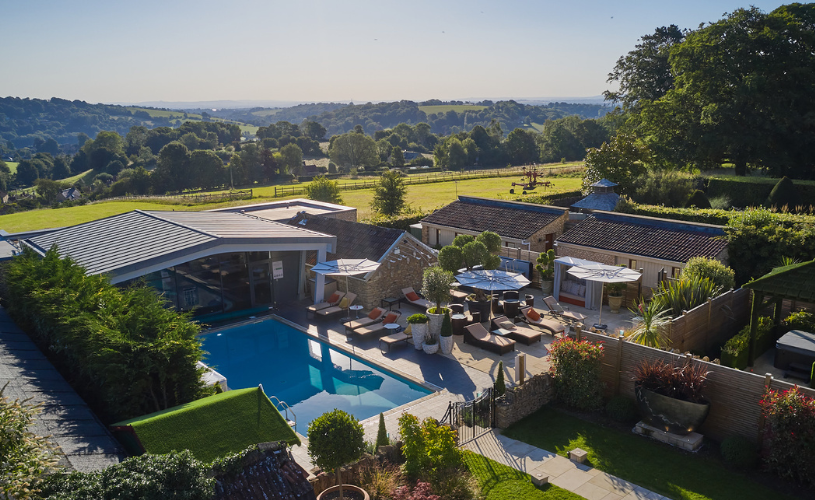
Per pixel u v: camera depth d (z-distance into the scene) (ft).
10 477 24.32
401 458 40.86
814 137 153.89
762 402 39.42
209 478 30.14
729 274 71.56
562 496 37.42
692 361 44.62
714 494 37.04
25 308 63.46
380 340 69.97
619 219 98.07
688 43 167.63
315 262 93.20
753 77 147.84
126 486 27.27
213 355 72.59
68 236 100.48
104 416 44.93
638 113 215.10
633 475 39.68
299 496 31.94
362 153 523.29
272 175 474.08
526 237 104.78
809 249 79.30
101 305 51.83
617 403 48.16
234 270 87.15
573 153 503.61
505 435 46.73
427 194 251.80
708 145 162.20
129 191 451.12
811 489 37.14
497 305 83.56
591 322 78.64
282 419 39.34
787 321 62.69
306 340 77.41
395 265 89.61
